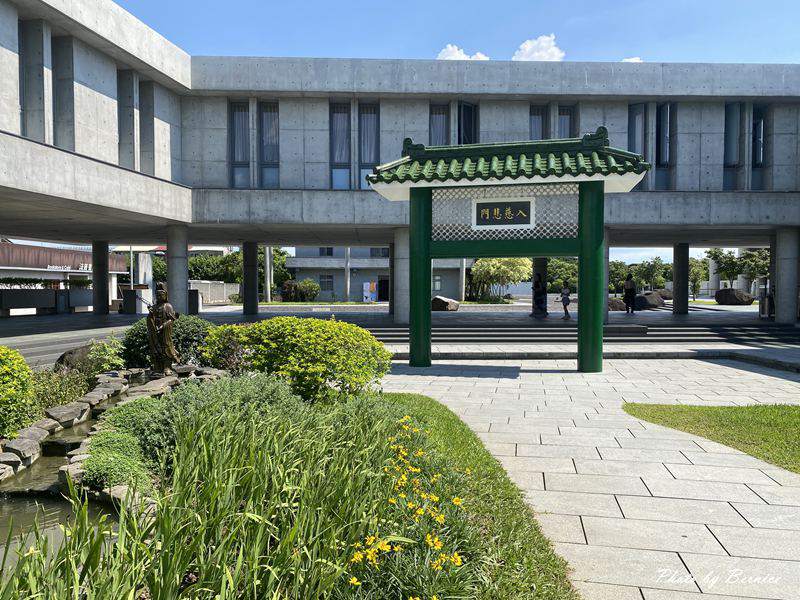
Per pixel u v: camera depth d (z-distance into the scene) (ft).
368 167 62.18
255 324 27.66
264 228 64.59
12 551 12.41
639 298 106.11
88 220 58.90
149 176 52.95
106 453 16.76
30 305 88.33
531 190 38.83
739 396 30.25
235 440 12.75
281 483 10.76
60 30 46.19
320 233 72.59
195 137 60.54
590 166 36.01
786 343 54.03
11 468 18.26
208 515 9.60
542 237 38.78
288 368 24.58
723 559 12.35
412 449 16.34
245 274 86.17
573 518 14.52
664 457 19.36
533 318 69.92
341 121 62.18
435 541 10.08
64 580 7.55
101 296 88.12
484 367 41.16
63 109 47.57
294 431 14.23
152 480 16.14
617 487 16.63
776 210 58.29
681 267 86.17
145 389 27.20
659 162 61.82
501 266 146.00
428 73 58.65
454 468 16.19
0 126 41.06
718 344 53.26
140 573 7.93
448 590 9.32
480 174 36.83
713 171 60.49
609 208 58.34
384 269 188.85
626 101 60.64
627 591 11.05
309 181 61.05
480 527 12.81
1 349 21.22
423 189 40.27
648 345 52.70
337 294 189.37
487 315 77.61
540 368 40.68
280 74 58.23
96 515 14.74
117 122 52.54
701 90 58.39
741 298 120.37
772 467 18.30
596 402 28.68
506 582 10.36
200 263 174.50
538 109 62.64
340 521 9.91
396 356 45.50
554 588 10.63
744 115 60.29
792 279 60.85
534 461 18.99
